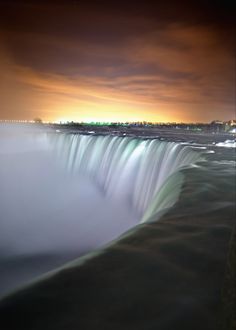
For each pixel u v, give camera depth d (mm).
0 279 16375
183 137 51594
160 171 23172
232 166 15359
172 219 7336
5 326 3801
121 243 5977
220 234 6430
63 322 3850
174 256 5484
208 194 9555
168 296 4348
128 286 4559
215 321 3867
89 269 5008
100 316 3945
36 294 4363
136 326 3791
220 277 4840
